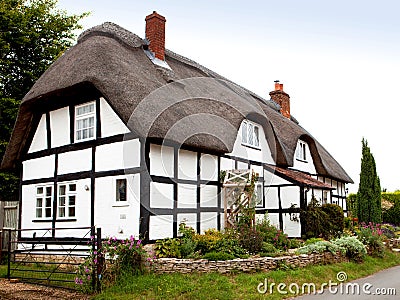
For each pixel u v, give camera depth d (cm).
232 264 1037
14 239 1524
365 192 2470
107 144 1281
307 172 2231
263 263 1077
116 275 983
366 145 2516
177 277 980
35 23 2166
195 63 1988
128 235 1188
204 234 1302
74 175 1356
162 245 1138
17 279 1129
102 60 1315
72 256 1258
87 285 952
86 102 1365
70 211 1358
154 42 1655
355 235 1741
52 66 1550
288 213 1753
